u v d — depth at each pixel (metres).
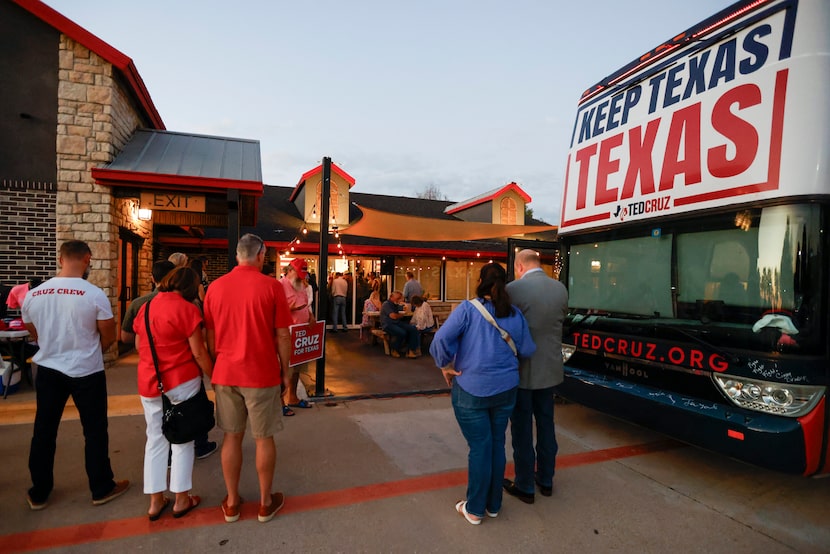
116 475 3.36
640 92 4.06
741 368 3.06
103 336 2.96
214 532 2.68
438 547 2.60
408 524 2.82
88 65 6.56
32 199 6.36
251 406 2.67
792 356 2.84
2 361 5.08
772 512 3.10
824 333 2.79
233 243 6.71
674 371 3.54
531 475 3.13
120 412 4.70
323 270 5.49
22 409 4.67
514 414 3.16
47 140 6.39
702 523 2.94
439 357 2.80
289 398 5.05
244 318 2.65
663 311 3.70
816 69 2.84
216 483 3.30
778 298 2.90
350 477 3.43
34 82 6.36
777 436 2.77
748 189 3.08
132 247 8.41
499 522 2.88
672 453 4.08
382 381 6.59
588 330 4.41
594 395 4.07
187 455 2.83
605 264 4.33
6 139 6.25
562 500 3.20
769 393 2.90
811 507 3.17
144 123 8.80
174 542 2.57
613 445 4.25
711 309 3.32
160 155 7.24
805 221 2.81
